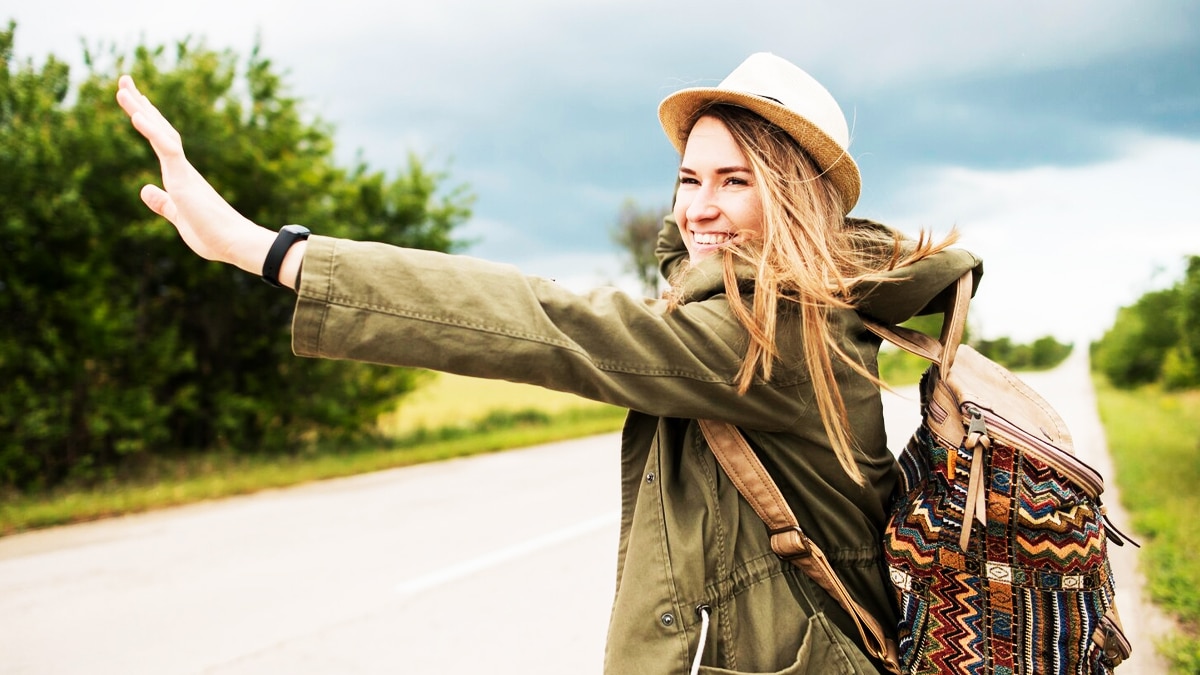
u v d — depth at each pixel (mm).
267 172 9836
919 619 1156
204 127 9266
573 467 9148
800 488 1167
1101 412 17031
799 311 1090
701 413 1055
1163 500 6535
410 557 5188
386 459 9594
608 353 992
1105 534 1175
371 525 6148
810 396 1124
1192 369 21297
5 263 7625
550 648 3680
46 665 3516
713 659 1086
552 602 4297
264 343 10445
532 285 1006
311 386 10852
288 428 10867
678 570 1092
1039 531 1099
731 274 1076
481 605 4258
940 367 1207
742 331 1055
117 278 8945
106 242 8430
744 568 1124
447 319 928
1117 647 1197
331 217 11133
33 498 7414
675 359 1018
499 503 6980
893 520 1216
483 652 3637
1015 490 1104
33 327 7980
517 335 944
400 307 919
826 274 1086
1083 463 1108
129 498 7055
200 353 10234
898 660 1197
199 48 9594
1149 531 5559
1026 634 1105
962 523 1119
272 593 4477
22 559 5258
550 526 6023
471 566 4969
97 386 8484
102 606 4270
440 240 12586
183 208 915
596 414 15898
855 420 1183
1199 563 4566
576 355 963
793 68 1225
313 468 8867
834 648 1119
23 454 7848
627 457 1250
